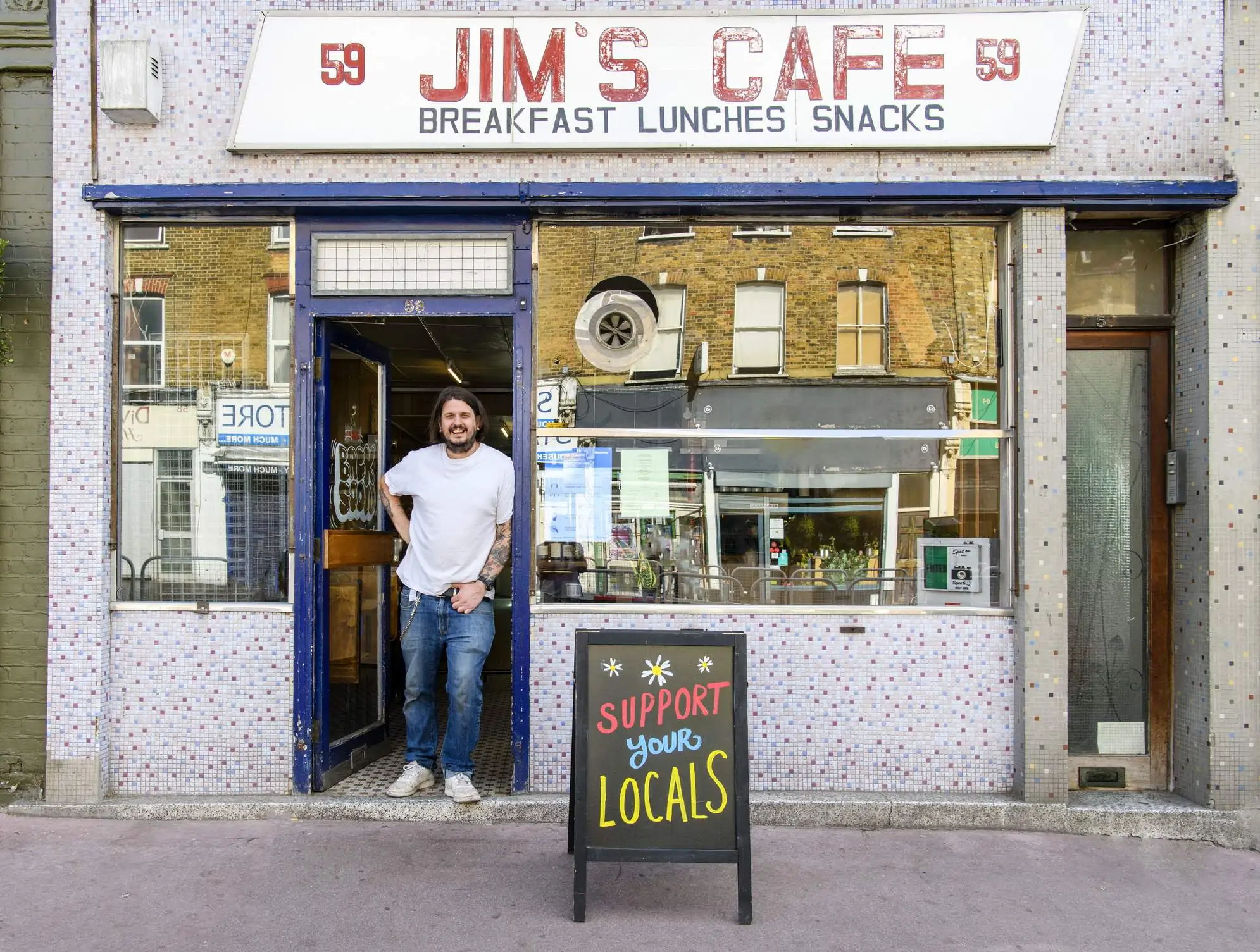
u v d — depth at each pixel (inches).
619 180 172.1
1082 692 180.5
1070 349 182.4
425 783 173.9
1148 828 163.6
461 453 167.3
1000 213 175.8
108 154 172.6
